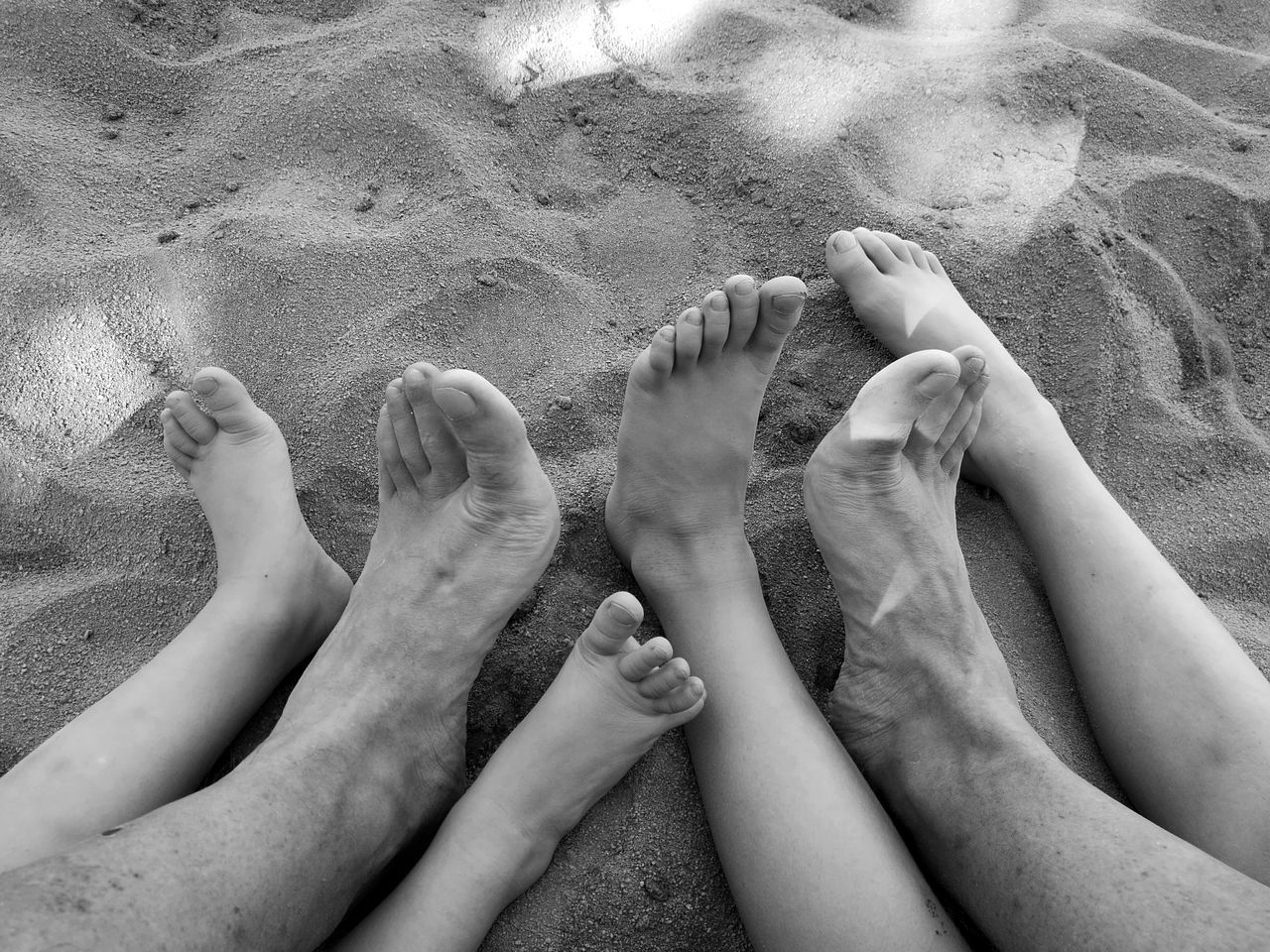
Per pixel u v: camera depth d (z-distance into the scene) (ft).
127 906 2.94
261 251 5.39
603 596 4.95
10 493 4.92
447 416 3.99
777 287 4.53
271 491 4.70
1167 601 4.50
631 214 6.03
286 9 6.57
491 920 4.01
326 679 4.15
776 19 6.72
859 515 4.55
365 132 5.95
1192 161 6.43
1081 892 3.34
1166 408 5.62
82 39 6.04
